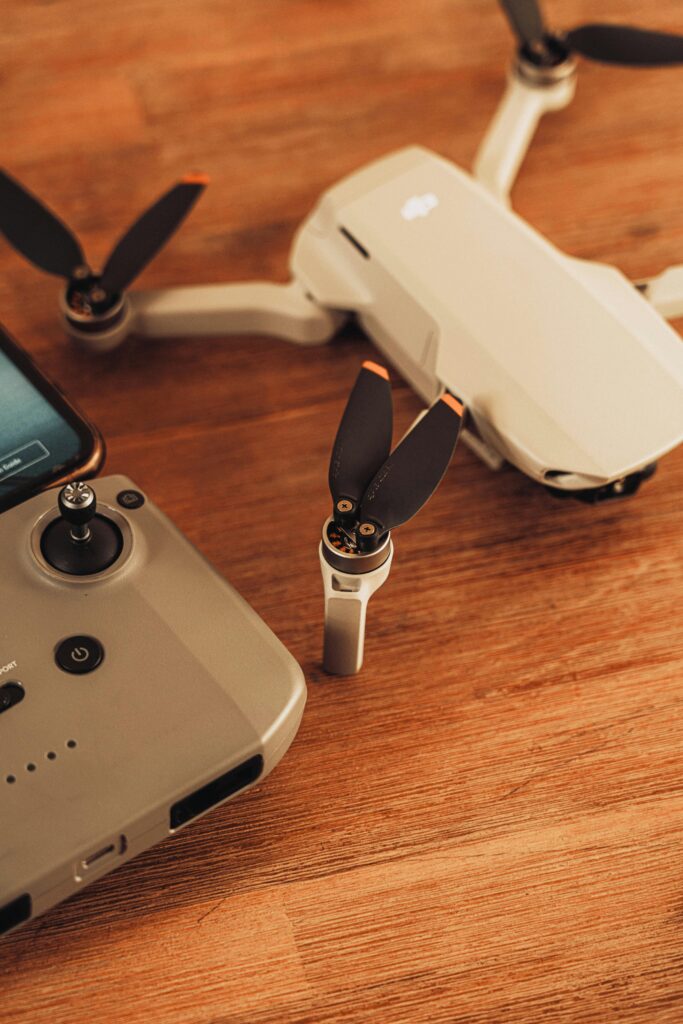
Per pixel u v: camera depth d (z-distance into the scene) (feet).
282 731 2.60
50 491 2.84
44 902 2.43
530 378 3.07
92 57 4.51
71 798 2.44
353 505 2.60
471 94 4.48
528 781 2.96
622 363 3.08
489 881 2.81
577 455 2.97
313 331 3.67
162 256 3.95
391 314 3.36
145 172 4.18
